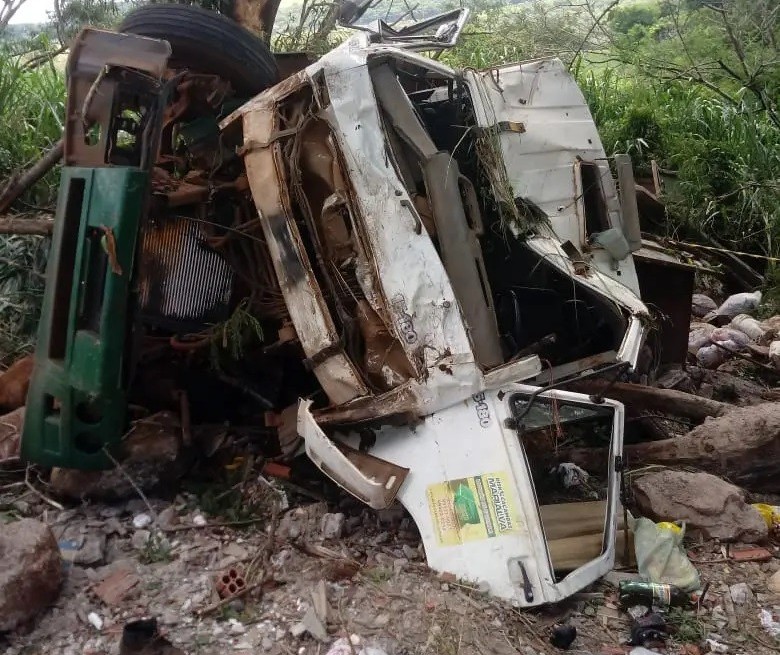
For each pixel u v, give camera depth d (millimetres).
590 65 9508
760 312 6922
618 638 2980
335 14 6938
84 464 3354
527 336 4320
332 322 3377
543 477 3928
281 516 3477
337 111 3490
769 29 8789
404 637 2805
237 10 5723
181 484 3654
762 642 3043
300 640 2770
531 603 2943
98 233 3277
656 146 8328
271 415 3875
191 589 2982
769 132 8344
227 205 3990
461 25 5031
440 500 3127
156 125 3473
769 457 3977
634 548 3410
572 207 4359
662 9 9961
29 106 6387
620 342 4051
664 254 5406
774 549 3641
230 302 4031
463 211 3590
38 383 3385
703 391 5395
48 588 2805
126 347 3332
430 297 3281
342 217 3494
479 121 4145
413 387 3191
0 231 4438
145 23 4219
